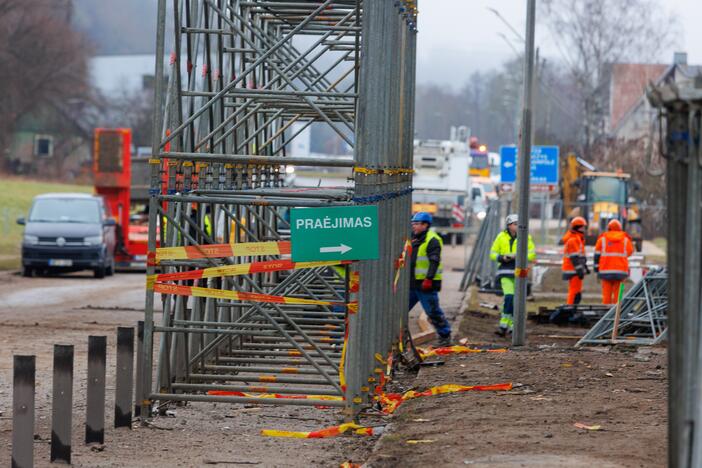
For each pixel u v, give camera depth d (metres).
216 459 27.30
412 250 52.28
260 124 47.38
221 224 55.84
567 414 30.98
